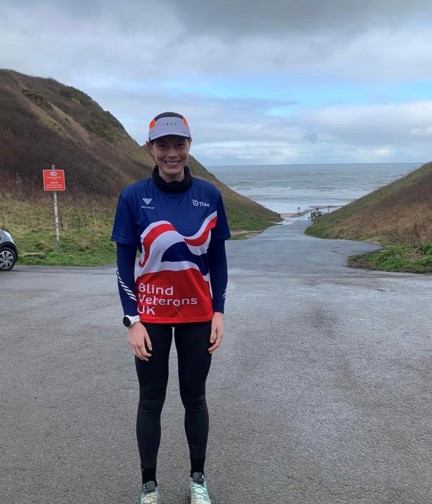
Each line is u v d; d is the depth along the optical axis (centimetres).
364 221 3291
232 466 325
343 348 561
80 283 1012
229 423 383
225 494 296
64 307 771
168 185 263
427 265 1326
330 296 857
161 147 261
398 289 920
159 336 269
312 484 305
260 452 341
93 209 2952
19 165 3334
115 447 346
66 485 303
